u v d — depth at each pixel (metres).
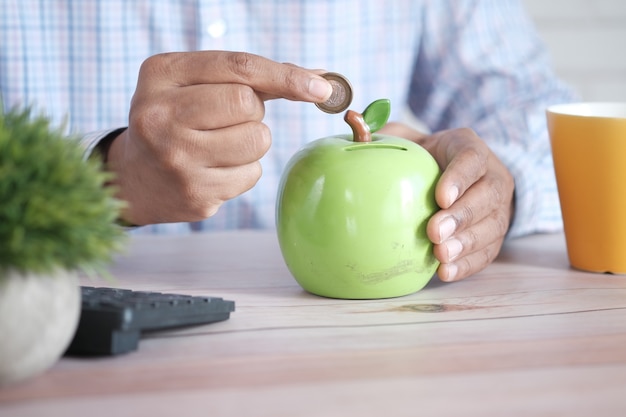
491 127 1.27
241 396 0.49
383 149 0.74
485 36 1.45
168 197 0.88
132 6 1.34
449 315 0.68
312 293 0.76
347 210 0.71
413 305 0.72
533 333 0.63
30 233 0.48
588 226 0.83
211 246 0.97
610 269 0.83
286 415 0.47
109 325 0.56
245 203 1.37
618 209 0.81
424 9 1.46
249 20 1.37
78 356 0.57
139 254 0.92
